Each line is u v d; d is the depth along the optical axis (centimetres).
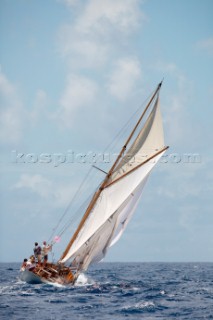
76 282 18862
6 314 12156
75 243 18175
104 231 17938
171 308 13288
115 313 12456
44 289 16325
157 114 18000
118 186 17975
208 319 11875
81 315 12156
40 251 17850
